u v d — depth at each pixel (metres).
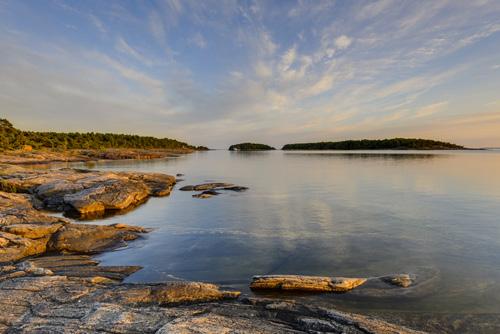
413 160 82.25
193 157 138.50
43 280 9.52
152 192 30.69
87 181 27.94
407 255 12.51
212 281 10.51
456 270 10.98
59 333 6.39
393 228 16.39
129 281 10.55
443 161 76.44
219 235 15.84
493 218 18.02
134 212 22.64
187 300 8.61
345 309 8.51
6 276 10.14
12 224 14.98
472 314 8.22
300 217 19.42
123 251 13.64
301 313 7.70
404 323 7.81
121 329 6.52
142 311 7.42
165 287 9.09
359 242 14.23
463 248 13.18
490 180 36.06
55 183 27.14
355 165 66.12
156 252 13.47
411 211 20.28
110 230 15.76
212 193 30.48
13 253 12.61
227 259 12.49
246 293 9.48
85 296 8.47
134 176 35.50
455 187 30.81
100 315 7.11
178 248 13.94
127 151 123.38
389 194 27.41
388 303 8.79
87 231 15.21
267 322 7.15
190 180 43.12
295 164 76.62
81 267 11.49
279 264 11.88
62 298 8.27
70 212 22.80
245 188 32.88
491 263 11.54
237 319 7.24
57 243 14.02
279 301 8.50
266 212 21.20
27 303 7.93
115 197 24.19
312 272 11.13
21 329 6.58
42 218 16.23
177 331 6.28
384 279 10.20
